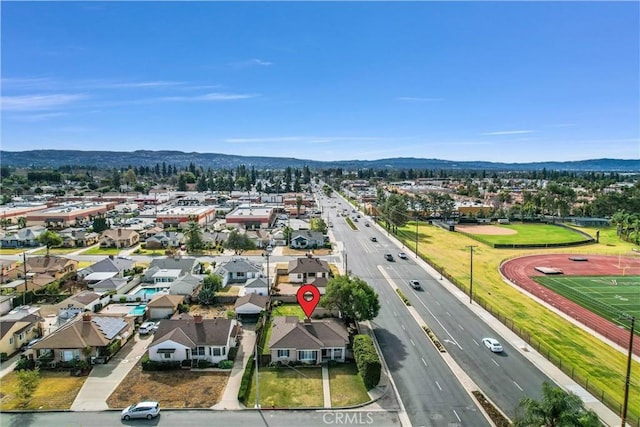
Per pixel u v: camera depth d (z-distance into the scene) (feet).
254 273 298.97
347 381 162.30
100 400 147.95
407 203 641.81
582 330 216.13
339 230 516.32
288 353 176.24
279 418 138.62
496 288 288.10
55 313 234.17
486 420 138.41
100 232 467.11
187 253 389.80
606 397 149.59
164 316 226.79
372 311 206.80
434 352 187.32
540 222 614.75
